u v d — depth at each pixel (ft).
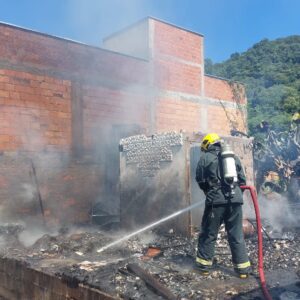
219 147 16.02
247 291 13.29
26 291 17.69
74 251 20.59
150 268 16.24
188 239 22.44
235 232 15.19
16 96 29.89
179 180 23.53
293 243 20.20
